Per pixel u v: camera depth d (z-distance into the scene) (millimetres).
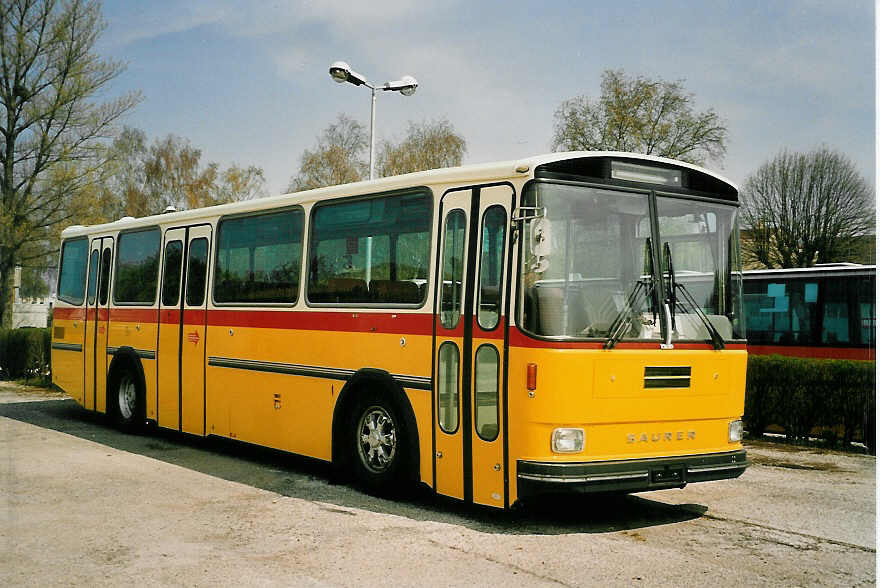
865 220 33875
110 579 5637
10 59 15898
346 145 35469
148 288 12117
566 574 5902
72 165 19375
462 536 6859
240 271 10398
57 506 7680
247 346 10094
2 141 16859
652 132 30906
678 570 6051
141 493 8289
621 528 7277
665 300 7234
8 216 17625
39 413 14688
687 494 8836
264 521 7254
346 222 8914
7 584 5500
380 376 8164
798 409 12375
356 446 8555
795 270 16750
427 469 7656
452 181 7691
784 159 35219
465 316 7355
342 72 18453
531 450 6699
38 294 21094
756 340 17125
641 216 7297
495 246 7188
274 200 9977
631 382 6879
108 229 13367
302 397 9211
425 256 7867
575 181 7039
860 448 11898
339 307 8766
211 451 10961
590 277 6945
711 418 7340
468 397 7266
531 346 6738
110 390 12898
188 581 5621
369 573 5848
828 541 6941
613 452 6805
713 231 7723
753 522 7578
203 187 40844
